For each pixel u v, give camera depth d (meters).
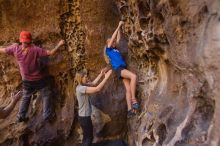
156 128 4.95
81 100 5.50
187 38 4.13
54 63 6.17
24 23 6.28
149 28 5.00
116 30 5.56
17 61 5.77
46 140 6.25
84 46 6.14
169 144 4.45
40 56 5.60
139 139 5.46
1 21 6.32
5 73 6.48
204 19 3.87
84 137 5.66
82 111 5.53
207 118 4.14
